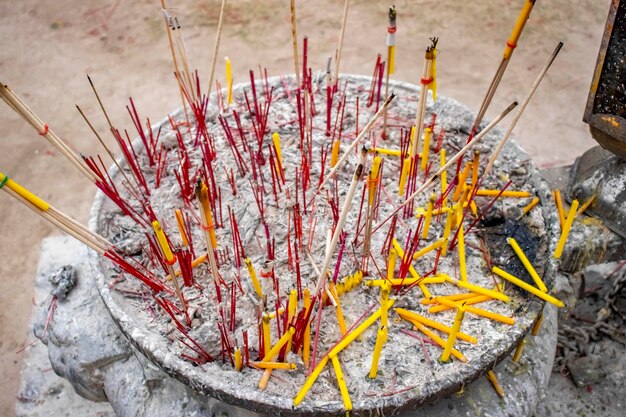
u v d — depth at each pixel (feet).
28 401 7.38
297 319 4.66
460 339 4.94
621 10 5.54
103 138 12.06
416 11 14.83
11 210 10.84
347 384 4.74
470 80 13.00
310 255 5.61
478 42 13.91
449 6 14.92
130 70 13.60
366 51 13.70
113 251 5.27
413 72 13.16
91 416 7.22
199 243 5.83
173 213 6.13
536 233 5.75
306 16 14.82
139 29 14.62
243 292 5.40
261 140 6.51
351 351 4.98
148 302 5.33
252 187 6.04
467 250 5.70
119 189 6.32
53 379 7.51
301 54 13.70
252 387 4.67
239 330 5.11
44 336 6.34
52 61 13.92
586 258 6.82
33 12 15.26
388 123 7.00
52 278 6.36
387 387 4.71
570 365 7.41
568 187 7.43
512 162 6.39
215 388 4.61
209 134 6.93
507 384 5.41
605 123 6.30
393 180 6.35
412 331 5.10
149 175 6.52
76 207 10.89
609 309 7.84
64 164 11.64
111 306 5.21
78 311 6.12
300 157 6.60
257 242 5.82
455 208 5.61
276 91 7.50
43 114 12.63
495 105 12.44
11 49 14.28
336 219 5.83
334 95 7.39
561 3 14.78
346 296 5.36
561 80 12.94
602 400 7.23
